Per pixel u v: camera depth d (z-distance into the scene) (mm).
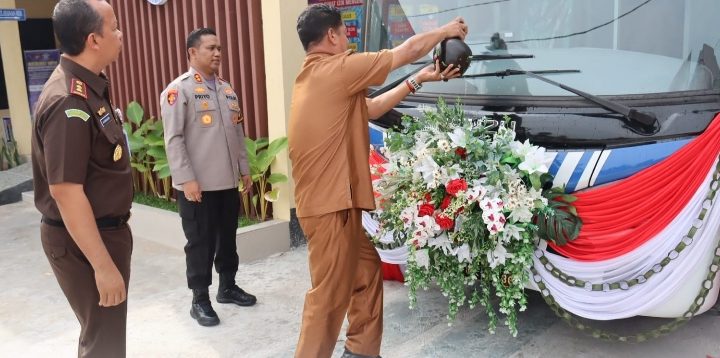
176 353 3393
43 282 4645
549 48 3104
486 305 3094
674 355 3102
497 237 2855
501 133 2930
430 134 3070
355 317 2930
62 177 2055
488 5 3312
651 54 2859
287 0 4793
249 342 3502
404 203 3092
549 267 2918
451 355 3199
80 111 2098
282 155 4980
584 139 2895
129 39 6367
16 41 8648
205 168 3672
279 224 5008
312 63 2688
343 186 2650
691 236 2635
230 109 3822
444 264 3105
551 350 3209
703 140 2619
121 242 2359
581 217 2820
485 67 3287
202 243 3703
